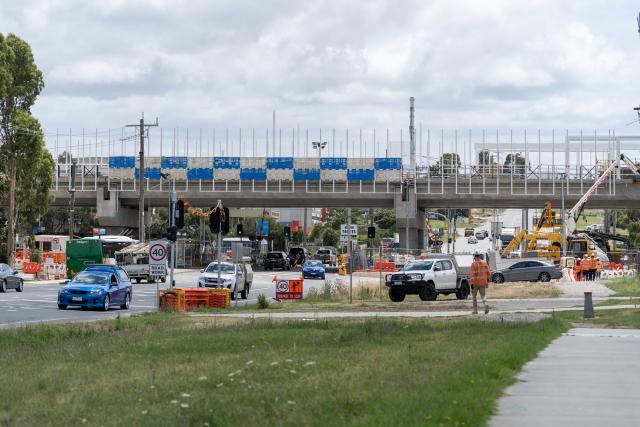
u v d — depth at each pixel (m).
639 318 42.88
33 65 103.75
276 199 134.25
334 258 163.00
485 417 15.70
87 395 18.55
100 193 137.50
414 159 131.50
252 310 53.38
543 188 129.62
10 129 101.31
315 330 35.22
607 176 126.88
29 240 127.19
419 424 13.96
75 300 53.75
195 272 120.88
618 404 17.91
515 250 126.44
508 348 26.56
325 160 132.88
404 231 134.50
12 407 17.56
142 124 104.50
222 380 20.03
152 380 20.39
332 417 14.74
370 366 22.08
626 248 127.88
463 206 138.00
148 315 47.72
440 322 39.06
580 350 29.03
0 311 52.50
